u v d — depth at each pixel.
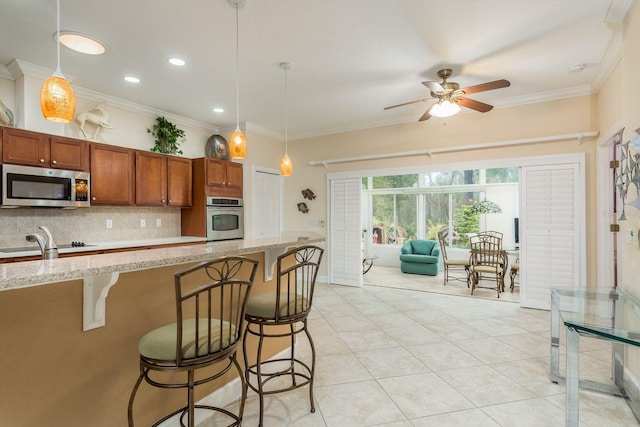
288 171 3.51
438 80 3.72
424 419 1.99
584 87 3.94
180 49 3.01
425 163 5.00
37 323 1.32
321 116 5.06
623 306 2.08
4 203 3.01
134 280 1.69
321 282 5.94
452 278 6.30
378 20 2.59
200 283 2.05
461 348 3.04
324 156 5.88
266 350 2.68
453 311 4.21
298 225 6.15
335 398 2.23
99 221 4.07
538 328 3.56
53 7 2.35
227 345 1.53
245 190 5.47
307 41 2.90
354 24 2.64
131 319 1.67
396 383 2.42
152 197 4.35
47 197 3.31
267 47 2.99
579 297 2.31
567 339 1.78
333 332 3.47
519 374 2.54
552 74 3.61
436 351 2.98
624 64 2.44
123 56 3.12
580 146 3.99
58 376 1.39
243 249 1.96
